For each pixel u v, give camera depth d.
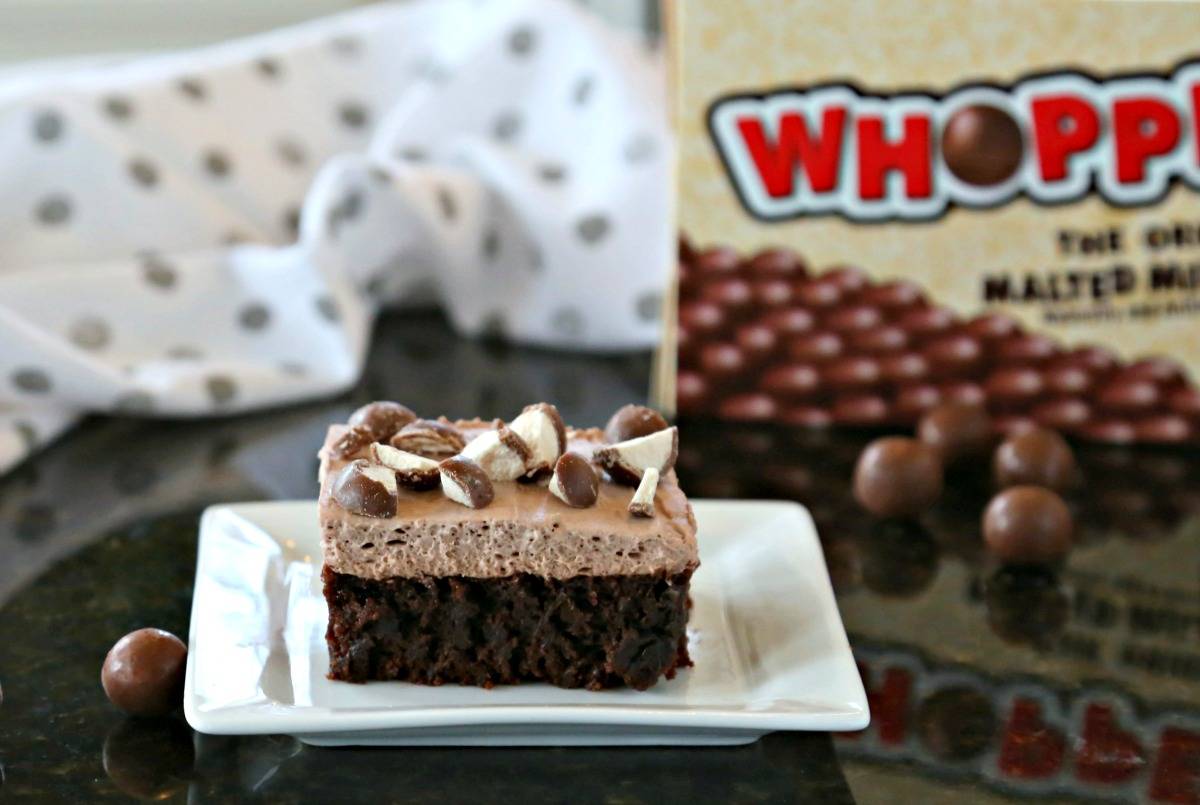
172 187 0.72
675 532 0.53
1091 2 0.65
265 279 0.71
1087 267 0.67
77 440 0.67
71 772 0.52
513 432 0.54
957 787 0.52
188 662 0.54
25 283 0.69
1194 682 0.56
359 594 0.53
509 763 0.53
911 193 0.66
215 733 0.52
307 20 0.87
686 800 0.52
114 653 0.54
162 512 0.63
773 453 0.67
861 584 0.60
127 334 0.70
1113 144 0.66
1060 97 0.66
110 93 0.72
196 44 0.86
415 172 0.72
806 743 0.54
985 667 0.57
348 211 0.71
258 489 0.64
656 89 0.75
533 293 0.73
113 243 0.72
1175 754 0.54
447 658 0.54
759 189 0.66
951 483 0.65
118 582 0.60
